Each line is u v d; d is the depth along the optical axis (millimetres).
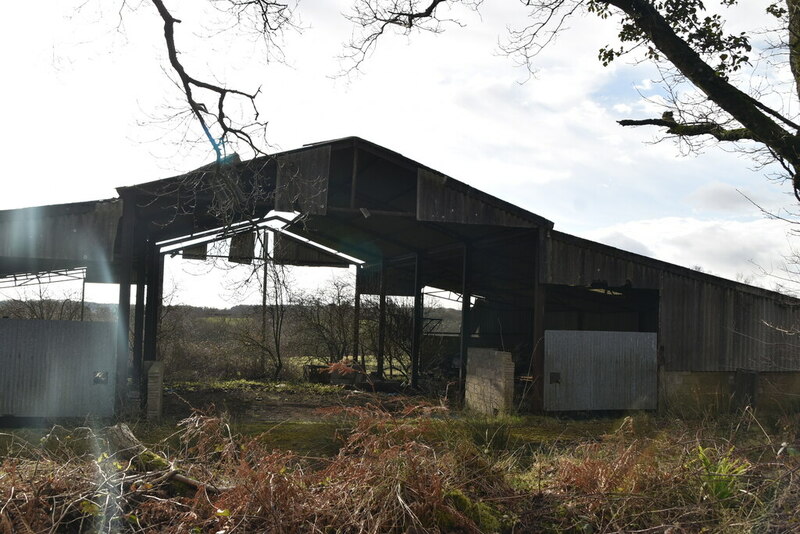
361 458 5449
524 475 6906
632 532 5156
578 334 13883
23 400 11242
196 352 22547
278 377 21031
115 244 12617
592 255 13992
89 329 11594
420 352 21484
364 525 4832
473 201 13383
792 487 5484
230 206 10742
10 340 11289
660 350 14422
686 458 6543
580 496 5668
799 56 9695
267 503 4746
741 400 14664
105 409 11523
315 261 21375
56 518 4633
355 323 21250
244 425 11039
